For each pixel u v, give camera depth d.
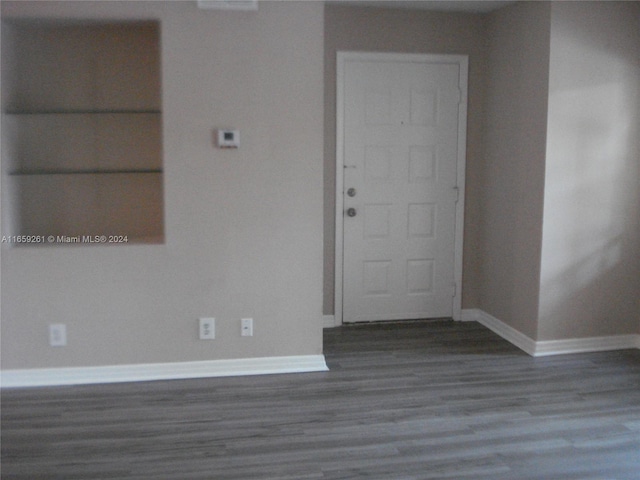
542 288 4.02
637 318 4.22
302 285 3.70
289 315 3.71
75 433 2.94
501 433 2.97
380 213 4.68
